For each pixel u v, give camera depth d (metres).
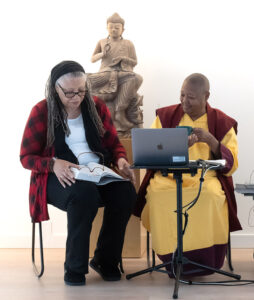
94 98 2.96
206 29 3.69
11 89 3.75
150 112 3.73
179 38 3.71
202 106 2.95
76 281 2.67
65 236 3.76
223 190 2.87
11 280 2.81
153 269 2.73
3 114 3.75
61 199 2.63
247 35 3.67
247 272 2.96
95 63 3.74
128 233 3.39
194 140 2.70
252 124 3.68
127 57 3.39
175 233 2.74
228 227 2.87
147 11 3.72
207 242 2.71
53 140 2.79
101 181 2.69
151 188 2.84
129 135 3.40
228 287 2.62
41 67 3.74
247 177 3.69
